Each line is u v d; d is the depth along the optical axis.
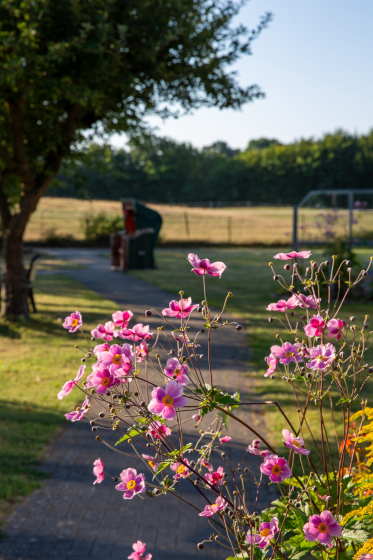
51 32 9.06
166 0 9.49
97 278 17.31
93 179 96.44
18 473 4.36
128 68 9.75
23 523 3.65
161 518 3.75
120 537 3.51
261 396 6.24
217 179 100.25
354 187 85.56
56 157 10.79
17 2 8.84
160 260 23.77
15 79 9.10
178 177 100.38
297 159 90.31
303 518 1.77
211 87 10.60
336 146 85.88
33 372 7.14
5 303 10.57
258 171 97.88
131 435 1.67
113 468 4.52
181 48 10.17
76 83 9.27
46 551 3.34
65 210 48.88
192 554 3.31
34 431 5.22
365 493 1.98
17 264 10.54
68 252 27.47
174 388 1.50
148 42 9.27
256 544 1.63
